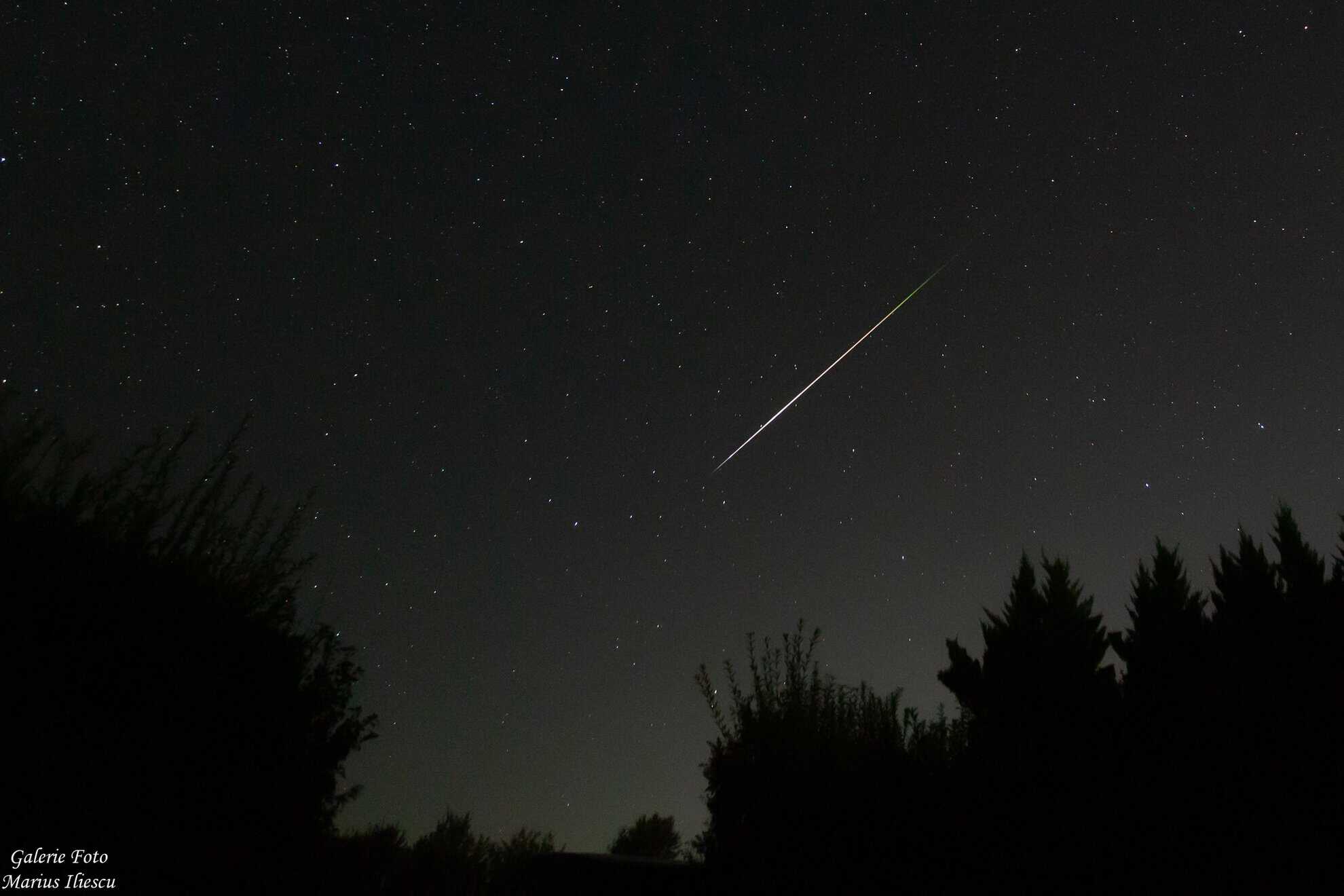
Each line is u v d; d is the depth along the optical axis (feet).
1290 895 10.40
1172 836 11.18
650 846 29.04
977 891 12.02
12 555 11.50
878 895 13.02
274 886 14.35
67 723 11.30
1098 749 12.53
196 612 13.69
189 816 12.77
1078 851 11.59
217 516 15.21
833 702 18.07
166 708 12.54
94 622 12.00
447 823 25.77
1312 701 11.19
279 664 15.26
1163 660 12.86
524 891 20.26
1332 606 11.84
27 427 13.08
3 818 10.49
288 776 14.94
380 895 18.81
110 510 13.71
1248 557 13.19
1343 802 10.53
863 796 14.34
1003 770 12.92
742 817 16.47
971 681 14.56
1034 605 14.70
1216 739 11.49
